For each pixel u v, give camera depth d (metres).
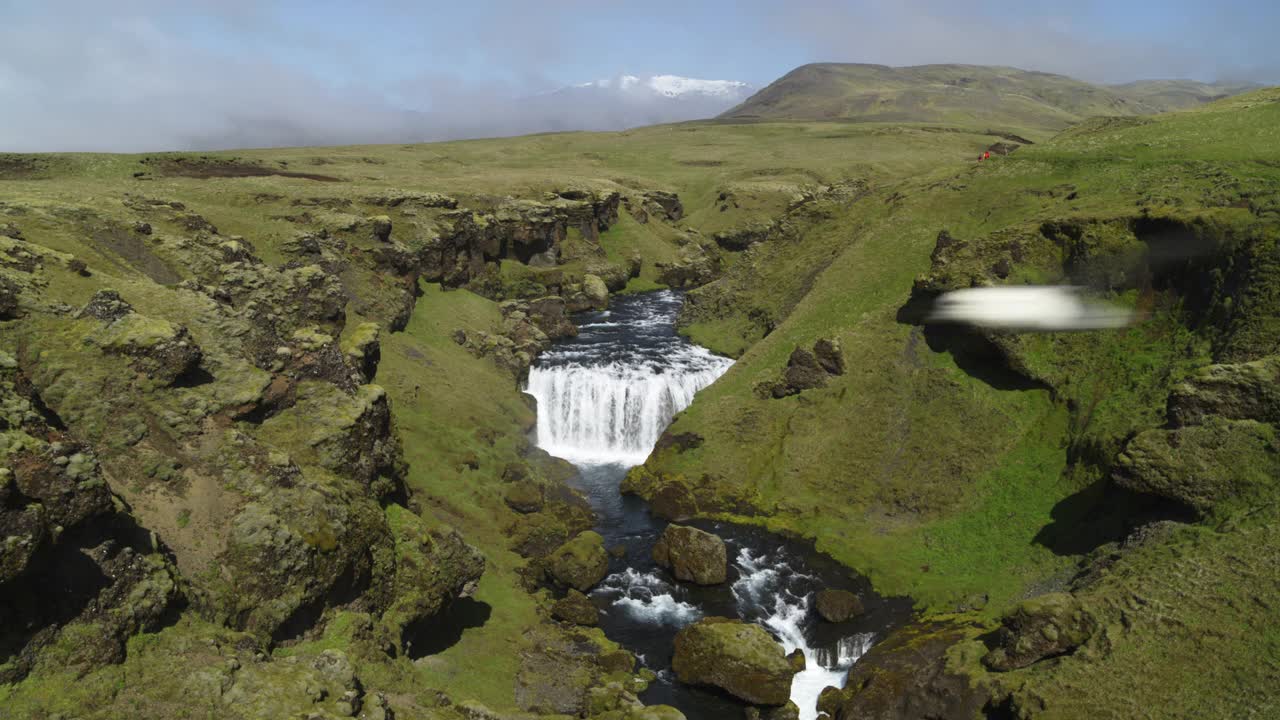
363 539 31.19
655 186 181.12
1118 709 26.70
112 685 20.55
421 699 27.69
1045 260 53.00
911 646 34.22
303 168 144.75
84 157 105.12
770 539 46.88
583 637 37.31
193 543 26.61
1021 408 48.78
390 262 77.94
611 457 63.31
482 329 80.56
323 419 35.25
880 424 52.56
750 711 32.25
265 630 26.11
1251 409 34.81
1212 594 29.58
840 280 68.62
